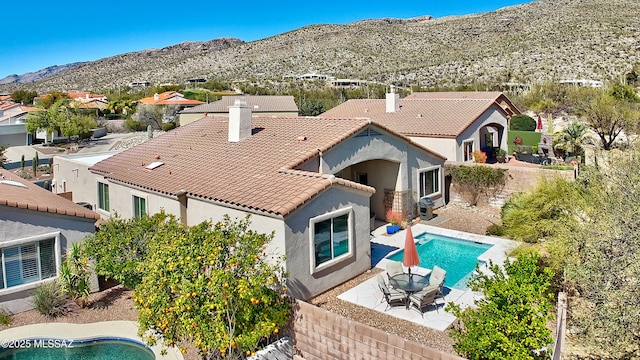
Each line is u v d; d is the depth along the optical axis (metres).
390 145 25.12
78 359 13.91
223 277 11.52
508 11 177.50
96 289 18.22
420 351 10.69
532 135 46.16
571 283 13.38
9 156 57.34
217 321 11.62
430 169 28.70
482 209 29.08
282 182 18.12
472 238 23.11
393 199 26.47
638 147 18.86
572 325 12.22
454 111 37.78
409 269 16.03
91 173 28.56
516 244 19.03
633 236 10.73
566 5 158.00
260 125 27.28
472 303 15.88
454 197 31.08
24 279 16.66
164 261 12.36
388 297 15.80
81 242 17.78
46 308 16.05
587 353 11.52
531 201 17.75
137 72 199.88
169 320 12.02
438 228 25.25
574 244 12.64
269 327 12.11
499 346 10.12
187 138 28.72
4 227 16.05
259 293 12.23
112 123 81.06
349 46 177.75
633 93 58.28
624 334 9.67
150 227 16.58
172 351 13.57
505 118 41.12
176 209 20.47
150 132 44.41
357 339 11.79
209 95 105.56
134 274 15.38
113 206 25.59
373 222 25.66
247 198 17.30
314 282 16.88
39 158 55.19
